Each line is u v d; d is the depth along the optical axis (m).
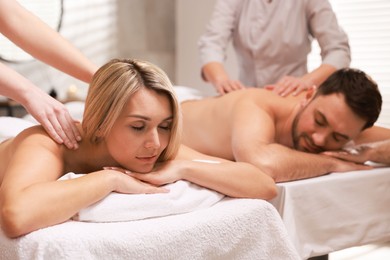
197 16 4.03
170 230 1.07
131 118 1.16
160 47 4.32
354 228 1.65
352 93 1.70
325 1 2.38
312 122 1.75
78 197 1.06
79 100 3.64
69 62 1.49
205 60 2.46
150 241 1.04
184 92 2.57
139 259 1.02
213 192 1.29
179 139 1.27
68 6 3.89
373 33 3.03
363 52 3.07
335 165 1.73
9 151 1.28
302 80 2.07
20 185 1.06
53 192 1.04
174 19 4.36
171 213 1.17
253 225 1.20
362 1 3.06
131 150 1.19
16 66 3.64
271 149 1.63
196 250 1.10
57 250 0.96
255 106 1.81
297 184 1.52
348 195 1.64
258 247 1.21
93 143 1.25
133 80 1.16
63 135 1.25
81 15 3.96
